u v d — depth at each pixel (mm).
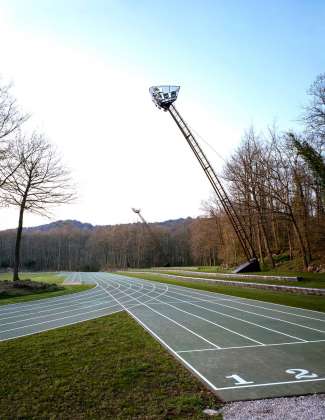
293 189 38406
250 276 36531
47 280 56812
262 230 47469
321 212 36812
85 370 8672
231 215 45500
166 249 136375
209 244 73625
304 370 8648
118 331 13562
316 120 28922
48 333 13500
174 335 12820
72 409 6508
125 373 8406
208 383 7777
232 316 17266
